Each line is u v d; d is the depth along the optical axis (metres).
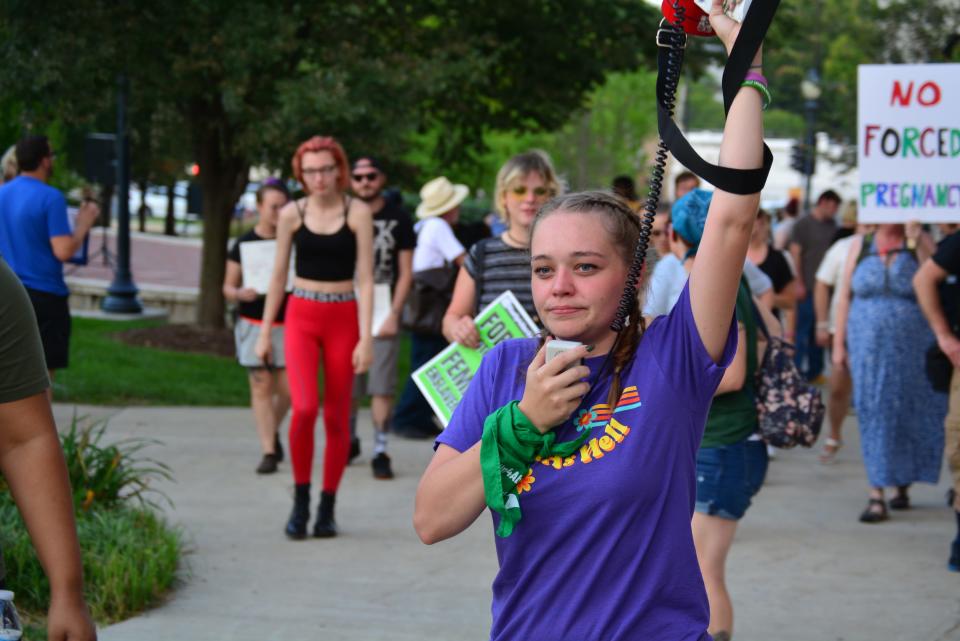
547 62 15.81
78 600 2.41
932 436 6.94
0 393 2.37
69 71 11.06
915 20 24.78
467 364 3.98
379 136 11.75
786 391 4.08
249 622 4.85
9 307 2.36
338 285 6.18
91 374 11.23
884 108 6.65
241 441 8.93
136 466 7.89
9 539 4.88
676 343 2.20
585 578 2.14
